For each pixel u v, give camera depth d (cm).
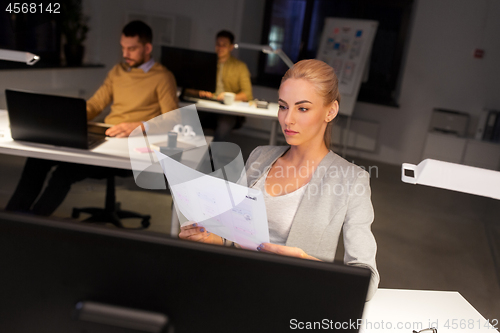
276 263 54
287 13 623
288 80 111
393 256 298
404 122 567
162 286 55
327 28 572
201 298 55
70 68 527
